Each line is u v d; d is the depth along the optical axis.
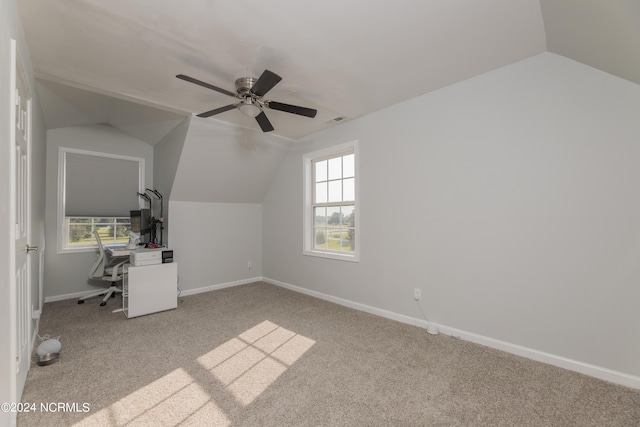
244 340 2.65
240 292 4.38
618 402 1.75
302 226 4.38
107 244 4.36
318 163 4.30
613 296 1.96
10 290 1.40
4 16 1.28
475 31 1.95
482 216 2.54
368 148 3.45
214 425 1.57
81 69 2.43
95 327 2.95
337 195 4.00
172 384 1.95
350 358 2.31
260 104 2.64
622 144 1.93
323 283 4.02
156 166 4.61
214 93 2.88
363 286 3.50
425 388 1.90
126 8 1.73
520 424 1.58
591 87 2.04
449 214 2.75
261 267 5.18
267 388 1.91
